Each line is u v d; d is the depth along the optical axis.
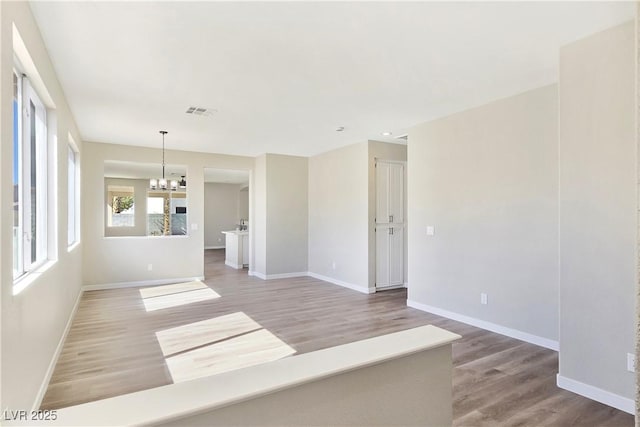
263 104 4.02
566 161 2.68
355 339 3.71
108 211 11.21
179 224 12.04
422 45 2.66
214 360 3.16
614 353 2.44
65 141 3.66
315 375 1.00
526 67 3.05
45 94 2.73
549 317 3.45
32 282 2.15
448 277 4.47
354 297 5.63
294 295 5.75
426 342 1.26
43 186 3.03
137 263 6.44
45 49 2.60
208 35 2.50
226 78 3.26
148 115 4.43
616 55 2.44
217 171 9.52
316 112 4.32
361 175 6.12
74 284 4.65
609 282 2.47
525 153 3.63
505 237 3.82
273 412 0.95
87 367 3.01
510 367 3.05
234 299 5.45
